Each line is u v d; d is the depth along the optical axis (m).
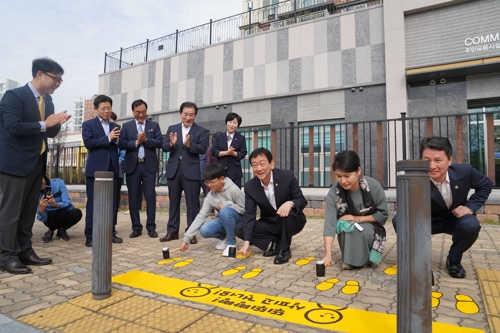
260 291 2.44
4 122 2.94
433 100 8.70
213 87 12.05
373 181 2.85
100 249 2.35
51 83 3.18
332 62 9.96
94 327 1.93
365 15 9.62
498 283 2.47
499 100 8.32
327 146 9.71
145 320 2.01
